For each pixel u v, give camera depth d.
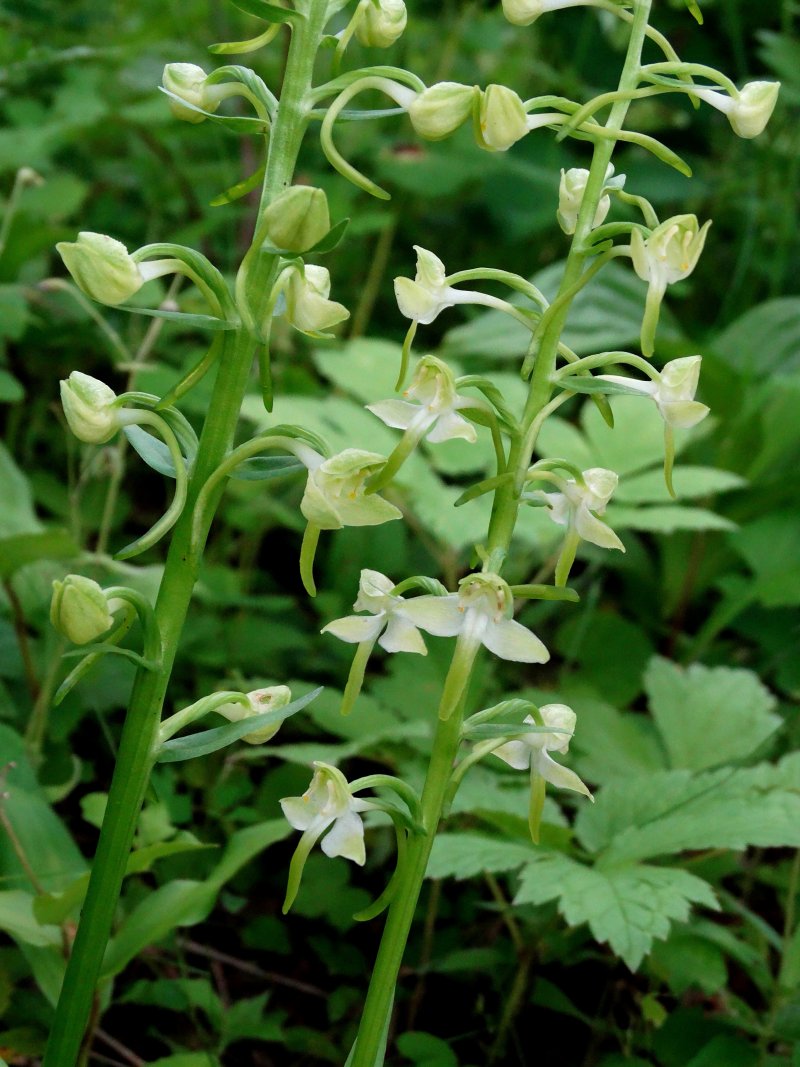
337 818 0.38
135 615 0.38
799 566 0.66
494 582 0.37
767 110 0.39
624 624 0.64
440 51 1.04
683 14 1.04
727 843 0.44
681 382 0.38
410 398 0.38
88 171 0.92
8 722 0.53
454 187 0.87
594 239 0.38
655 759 0.52
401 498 0.62
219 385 0.37
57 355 0.74
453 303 0.38
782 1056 0.47
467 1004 0.49
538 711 0.38
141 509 0.72
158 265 0.37
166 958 0.49
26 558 0.51
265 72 0.89
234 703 0.39
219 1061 0.47
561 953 0.48
